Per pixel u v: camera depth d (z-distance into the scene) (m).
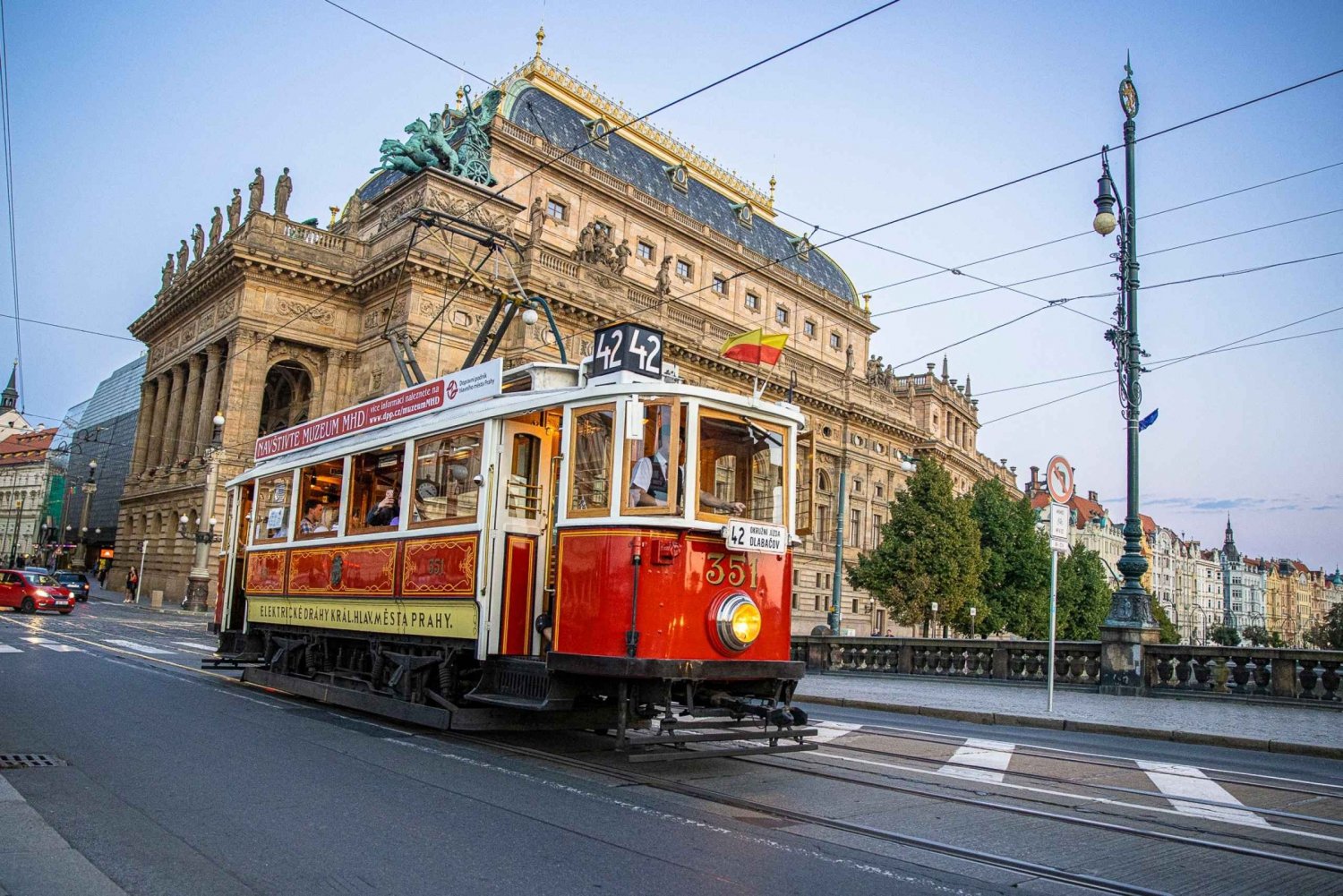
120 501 65.44
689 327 59.88
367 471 13.21
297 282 49.72
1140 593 20.31
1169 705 17.83
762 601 9.52
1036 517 63.94
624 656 8.75
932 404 91.12
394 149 47.91
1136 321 20.78
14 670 15.84
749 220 78.75
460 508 10.80
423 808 7.22
